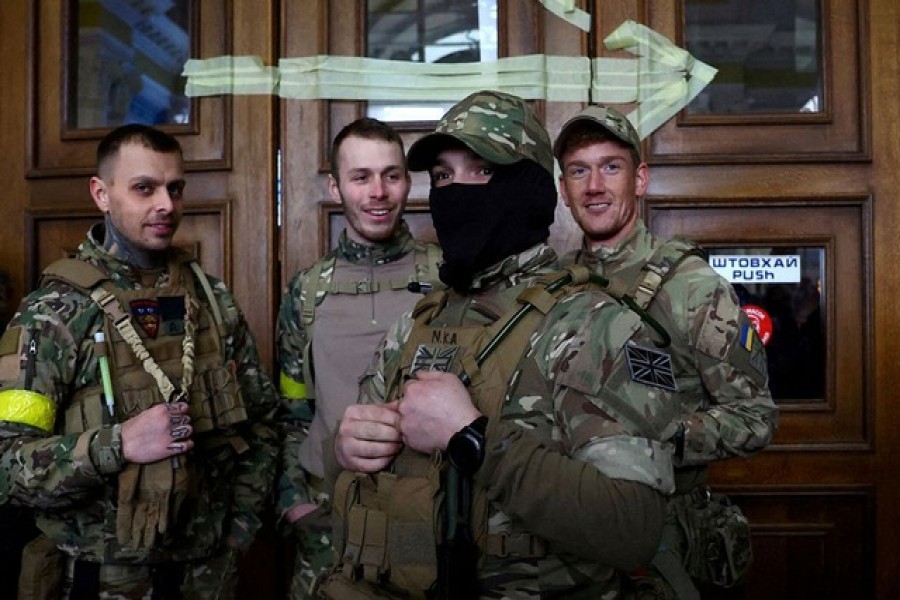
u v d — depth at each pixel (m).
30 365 1.66
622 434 1.03
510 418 1.08
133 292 1.78
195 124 2.63
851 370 2.50
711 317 1.72
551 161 1.28
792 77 2.57
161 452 1.61
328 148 2.62
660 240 1.88
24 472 1.60
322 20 2.61
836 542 2.48
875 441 2.46
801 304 2.54
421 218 2.59
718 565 1.73
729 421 1.63
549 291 1.15
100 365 1.71
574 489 0.98
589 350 1.07
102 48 2.71
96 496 1.69
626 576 1.20
